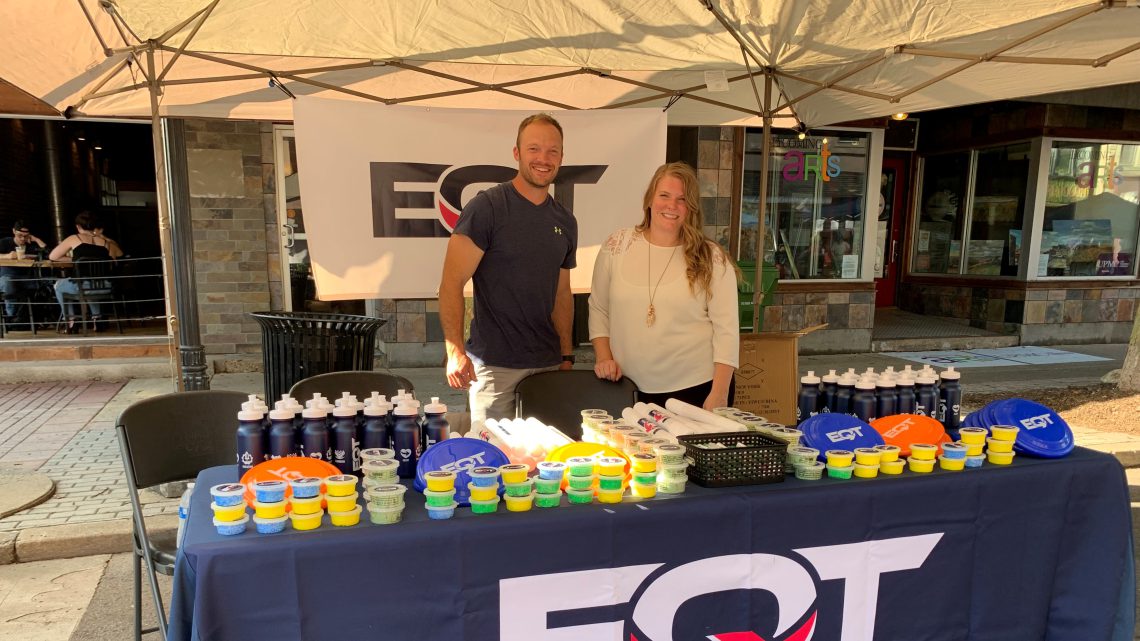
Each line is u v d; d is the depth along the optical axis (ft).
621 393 9.86
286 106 13.99
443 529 5.56
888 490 6.81
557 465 6.16
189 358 14.56
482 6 9.91
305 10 9.80
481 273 9.69
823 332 28.17
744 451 6.75
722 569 6.32
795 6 9.84
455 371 9.11
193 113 13.47
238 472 6.45
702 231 9.40
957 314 34.17
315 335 11.78
